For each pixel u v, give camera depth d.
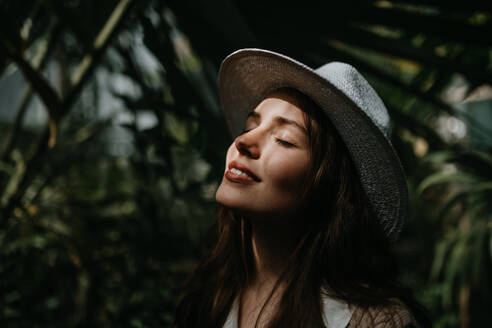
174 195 1.33
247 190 0.58
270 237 0.64
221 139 1.17
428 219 3.19
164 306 1.58
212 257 0.78
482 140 1.71
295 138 0.58
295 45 1.36
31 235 1.62
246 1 1.20
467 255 1.76
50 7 1.12
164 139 1.24
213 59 1.20
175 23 1.27
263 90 0.73
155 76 1.59
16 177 1.42
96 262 1.70
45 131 1.31
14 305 1.44
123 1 1.13
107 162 2.51
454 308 2.32
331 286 0.60
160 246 1.75
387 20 1.26
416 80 1.60
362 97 0.61
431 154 1.53
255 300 0.67
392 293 0.60
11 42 0.98
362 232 0.62
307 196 0.59
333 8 1.24
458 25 1.21
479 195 1.51
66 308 1.60
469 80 1.44
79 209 1.97
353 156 0.61
